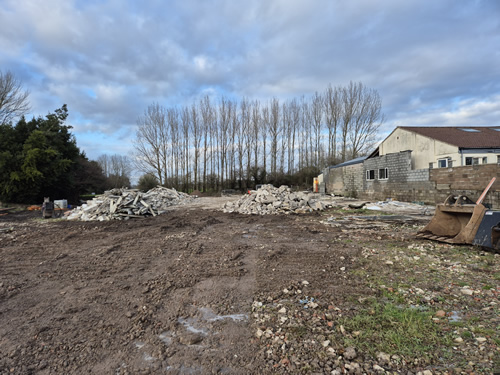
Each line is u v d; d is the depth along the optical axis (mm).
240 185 43781
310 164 45438
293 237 8148
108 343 2943
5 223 12891
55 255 6648
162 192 27328
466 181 13883
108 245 7551
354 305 3654
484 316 3275
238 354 2736
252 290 4262
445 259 5473
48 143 24156
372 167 21844
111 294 4230
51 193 25281
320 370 2465
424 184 16531
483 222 5707
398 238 7355
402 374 2393
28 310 3760
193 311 3639
